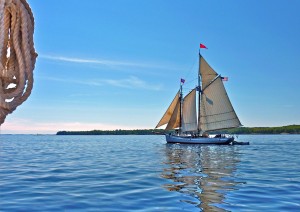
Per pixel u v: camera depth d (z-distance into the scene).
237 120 68.06
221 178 20.98
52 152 49.78
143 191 16.05
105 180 19.83
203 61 71.94
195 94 71.69
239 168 27.42
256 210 12.18
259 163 32.06
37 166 28.39
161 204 13.23
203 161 34.91
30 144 85.06
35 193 15.48
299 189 16.66
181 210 12.24
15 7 3.30
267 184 18.39
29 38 3.45
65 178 20.73
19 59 3.31
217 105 70.69
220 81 69.25
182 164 31.30
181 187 17.31
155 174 22.92
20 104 3.41
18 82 3.34
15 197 14.54
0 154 44.38
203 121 73.00
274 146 70.31
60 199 14.09
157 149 59.72
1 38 3.18
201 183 18.80
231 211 12.06
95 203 13.34
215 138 73.38
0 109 3.21
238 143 74.69
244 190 16.44
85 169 26.02
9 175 22.20
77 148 63.25
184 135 75.94
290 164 30.81
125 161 33.81
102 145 78.12
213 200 14.02
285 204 13.16
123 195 15.01
